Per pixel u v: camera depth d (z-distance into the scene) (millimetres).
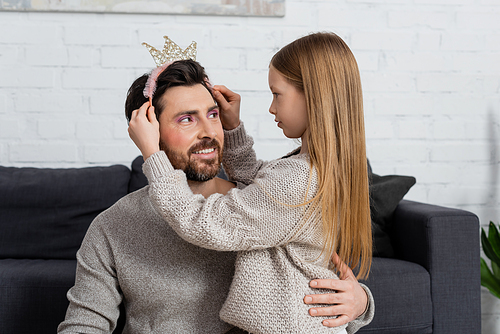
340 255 861
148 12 1770
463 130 1953
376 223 1590
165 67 848
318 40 859
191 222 719
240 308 735
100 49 1775
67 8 1739
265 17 1837
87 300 799
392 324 1319
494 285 1665
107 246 822
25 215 1500
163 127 815
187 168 811
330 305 781
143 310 810
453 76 1940
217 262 812
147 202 835
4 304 1223
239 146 1003
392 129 1922
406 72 1919
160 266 801
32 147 1765
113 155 1802
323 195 752
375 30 1896
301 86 842
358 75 865
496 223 1964
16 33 1735
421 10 1915
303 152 865
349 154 825
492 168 1968
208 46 1819
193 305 801
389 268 1368
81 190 1549
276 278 754
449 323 1366
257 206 748
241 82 1836
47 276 1260
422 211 1464
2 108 1744
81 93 1777
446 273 1375
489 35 1949
